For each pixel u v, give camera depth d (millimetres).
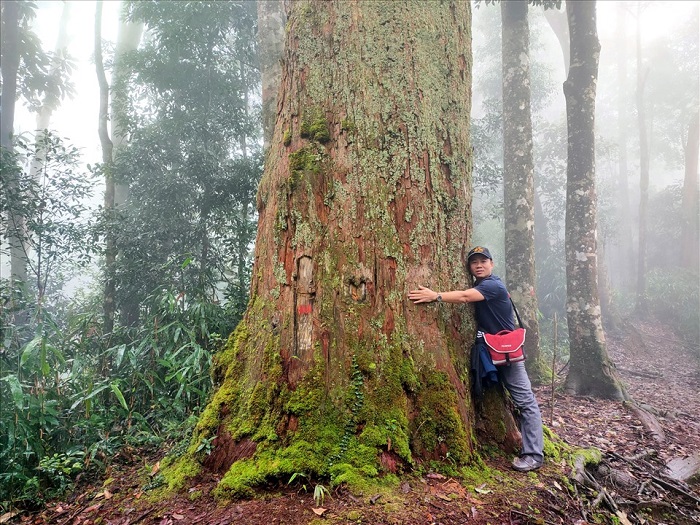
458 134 3367
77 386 4254
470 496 2492
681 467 3836
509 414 3314
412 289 2932
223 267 7770
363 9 3223
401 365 2783
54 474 3279
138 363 4996
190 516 2406
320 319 2801
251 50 9742
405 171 3031
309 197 2953
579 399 6633
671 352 12930
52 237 7625
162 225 7891
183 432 3654
